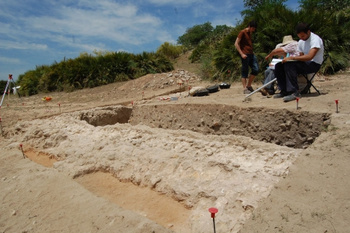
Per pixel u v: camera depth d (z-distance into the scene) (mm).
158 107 7809
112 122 8328
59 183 3668
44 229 2775
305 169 2924
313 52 5043
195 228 2609
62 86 16016
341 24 10820
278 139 5039
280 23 9695
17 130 6871
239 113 5781
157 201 3227
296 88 5434
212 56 12016
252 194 2756
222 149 3877
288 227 2230
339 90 5871
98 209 3002
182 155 3742
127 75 16203
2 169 4371
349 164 2859
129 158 4031
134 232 2531
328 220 2225
